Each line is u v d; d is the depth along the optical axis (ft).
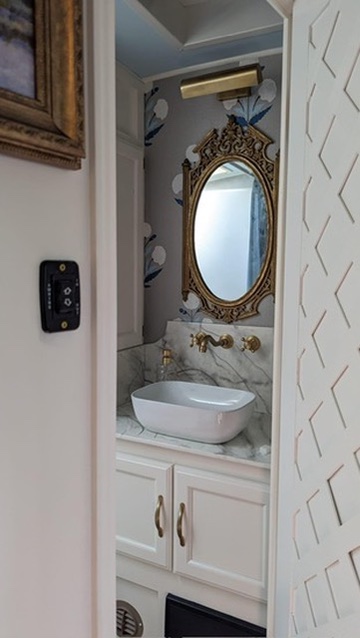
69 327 2.04
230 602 5.34
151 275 7.30
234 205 6.58
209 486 5.22
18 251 1.79
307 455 4.00
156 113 7.03
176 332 7.16
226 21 5.71
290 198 4.19
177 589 5.65
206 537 5.33
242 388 6.68
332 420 3.62
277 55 6.10
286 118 4.21
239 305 6.64
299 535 4.14
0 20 1.59
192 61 6.44
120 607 6.05
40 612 1.98
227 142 6.53
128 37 5.76
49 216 1.91
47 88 1.78
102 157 2.11
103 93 2.08
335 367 3.56
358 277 3.28
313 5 3.78
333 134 3.55
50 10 1.78
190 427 5.38
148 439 5.55
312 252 3.88
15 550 1.86
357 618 3.26
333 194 3.56
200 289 6.91
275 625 4.60
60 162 1.92
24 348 1.84
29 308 1.86
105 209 2.16
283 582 4.44
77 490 2.15
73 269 2.04
